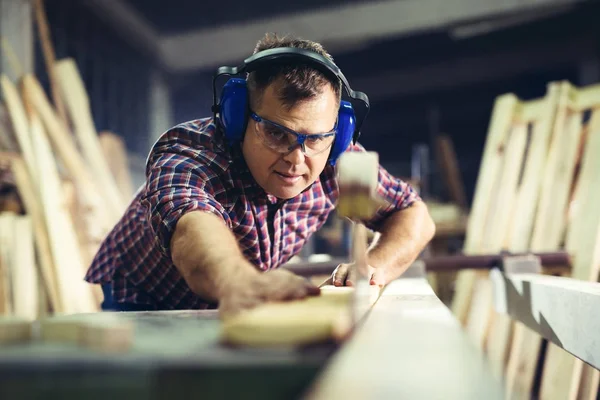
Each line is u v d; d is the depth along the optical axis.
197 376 0.55
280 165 1.36
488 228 3.34
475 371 0.52
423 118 12.14
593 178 2.92
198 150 1.46
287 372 0.55
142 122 8.59
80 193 4.23
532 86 11.16
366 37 8.52
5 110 4.20
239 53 8.92
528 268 2.25
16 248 3.67
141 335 0.72
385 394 0.44
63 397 0.55
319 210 1.77
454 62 10.18
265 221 1.63
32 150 4.02
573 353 1.32
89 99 7.32
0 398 0.56
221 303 0.84
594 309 1.17
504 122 3.45
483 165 3.48
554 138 3.21
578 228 2.88
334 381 0.48
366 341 0.67
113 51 7.96
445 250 4.98
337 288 1.11
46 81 6.37
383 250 1.68
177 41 9.14
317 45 1.53
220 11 8.41
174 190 1.26
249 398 0.55
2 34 5.54
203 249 1.01
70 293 3.69
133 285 1.78
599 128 3.08
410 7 8.35
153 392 0.55
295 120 1.30
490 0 7.96
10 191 4.01
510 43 9.55
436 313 0.90
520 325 2.88
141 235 1.68
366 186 0.83
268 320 0.64
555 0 7.65
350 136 1.47
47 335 0.69
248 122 1.38
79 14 7.14
